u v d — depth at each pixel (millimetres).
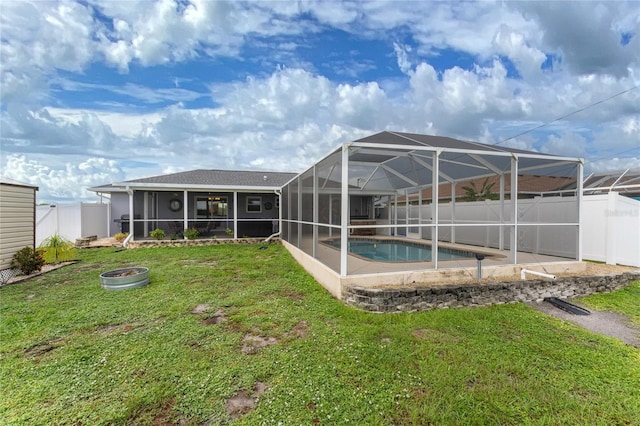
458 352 3803
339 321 4777
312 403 2889
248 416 2721
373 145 5875
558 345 4031
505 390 3068
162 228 16281
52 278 7684
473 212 11508
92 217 15969
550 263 6965
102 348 3910
